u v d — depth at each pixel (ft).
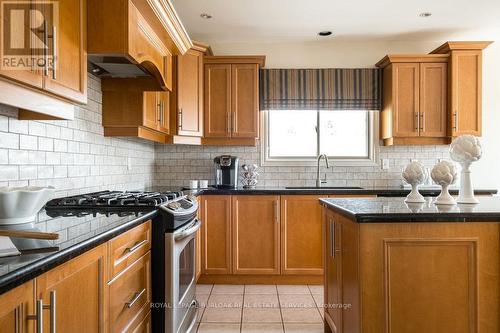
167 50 8.94
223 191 11.68
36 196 4.88
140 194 8.01
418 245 5.76
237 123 12.76
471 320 5.78
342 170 14.03
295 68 13.97
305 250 11.72
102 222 4.99
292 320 9.12
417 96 12.75
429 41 13.94
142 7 6.60
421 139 12.92
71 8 5.23
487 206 6.48
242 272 11.74
